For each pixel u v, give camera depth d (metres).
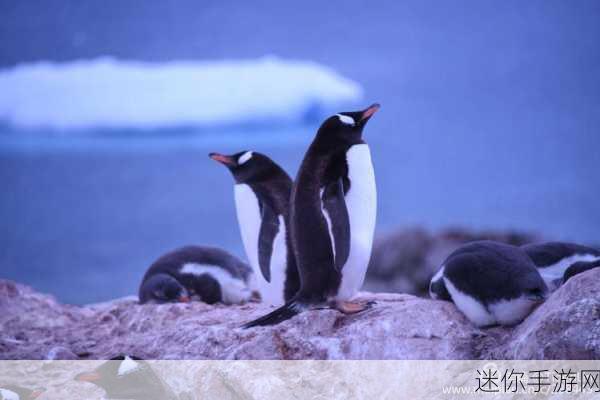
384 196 27.61
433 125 39.19
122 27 53.50
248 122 43.59
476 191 27.39
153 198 26.92
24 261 20.38
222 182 29.22
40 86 43.09
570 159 31.66
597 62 48.19
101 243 22.17
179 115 42.34
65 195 27.55
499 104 42.47
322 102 45.00
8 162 32.88
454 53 51.19
